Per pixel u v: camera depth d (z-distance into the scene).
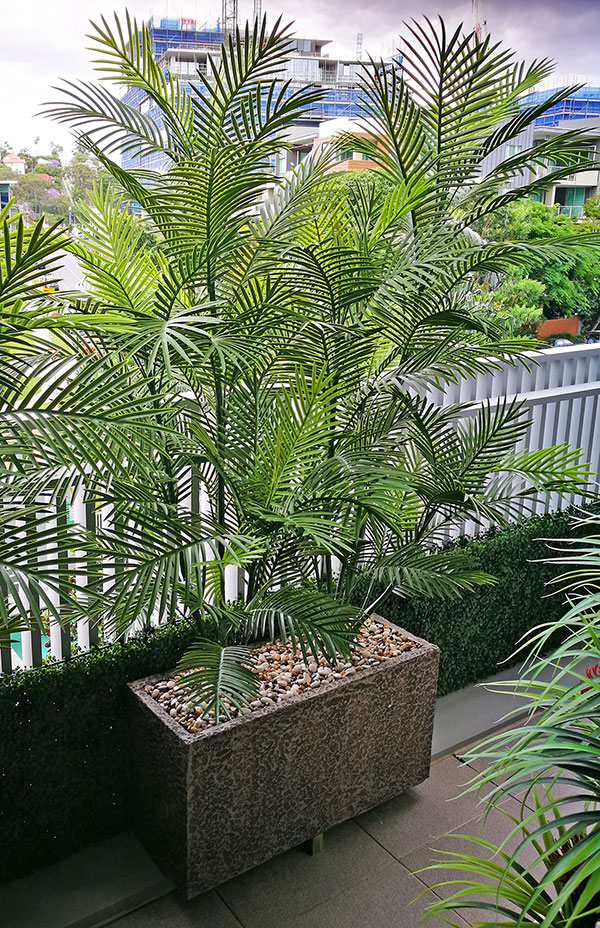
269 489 2.02
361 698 2.28
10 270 1.38
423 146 2.20
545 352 3.71
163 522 1.84
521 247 2.12
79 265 2.10
